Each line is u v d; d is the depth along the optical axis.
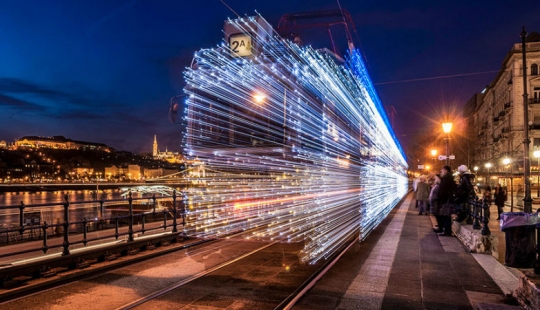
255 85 11.74
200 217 12.59
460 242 11.84
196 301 6.41
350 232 13.00
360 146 14.78
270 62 11.73
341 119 13.37
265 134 11.88
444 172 13.07
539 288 5.45
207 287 7.17
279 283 7.41
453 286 7.20
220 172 12.14
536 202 32.56
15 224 38.75
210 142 11.92
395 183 32.94
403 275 7.97
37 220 23.38
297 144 12.02
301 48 12.30
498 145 67.69
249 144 11.88
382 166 21.36
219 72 11.75
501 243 12.53
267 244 11.49
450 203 12.88
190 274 8.13
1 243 12.77
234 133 11.86
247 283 7.41
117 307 6.14
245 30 11.61
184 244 11.70
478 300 6.39
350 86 14.38
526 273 6.21
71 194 155.38
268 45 11.78
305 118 12.10
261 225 12.47
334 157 12.97
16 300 6.49
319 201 12.63
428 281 7.52
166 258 9.80
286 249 10.74
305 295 6.68
